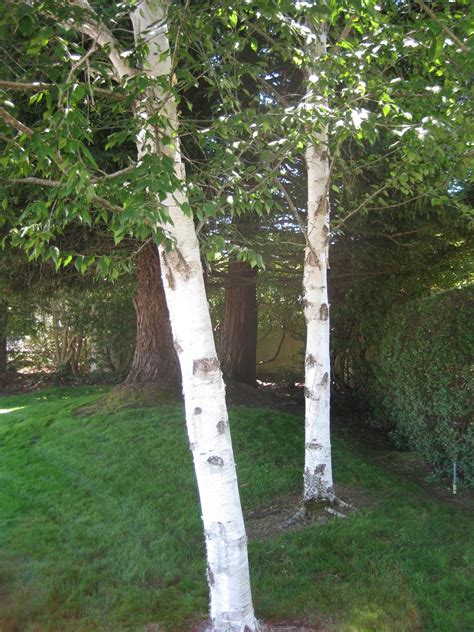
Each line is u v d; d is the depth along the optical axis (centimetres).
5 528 481
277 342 1452
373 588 350
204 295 319
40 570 398
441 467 587
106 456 639
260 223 765
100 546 436
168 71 341
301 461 610
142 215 235
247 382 1047
